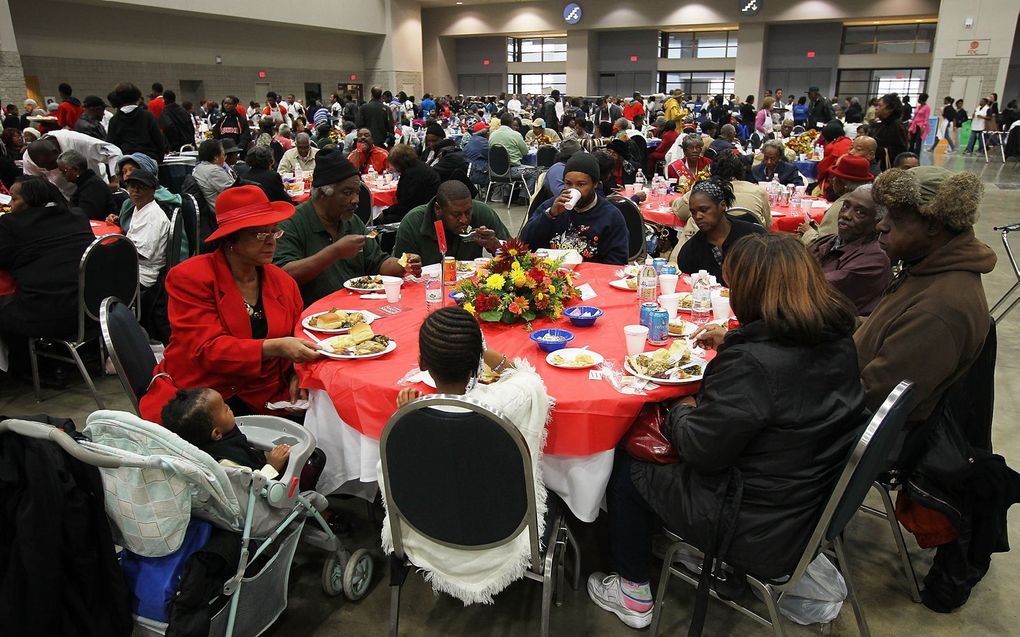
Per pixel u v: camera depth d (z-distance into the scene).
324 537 2.04
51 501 1.38
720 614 2.06
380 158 7.61
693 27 21.86
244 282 2.29
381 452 1.54
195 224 4.25
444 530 1.58
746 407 1.48
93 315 3.21
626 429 1.81
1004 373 3.91
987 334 1.85
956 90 17.02
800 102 16.47
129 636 1.56
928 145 16.47
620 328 2.34
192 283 2.19
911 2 18.86
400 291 2.81
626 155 7.43
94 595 1.50
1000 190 10.27
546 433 1.69
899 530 2.11
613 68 23.95
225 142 7.18
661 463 1.77
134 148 7.11
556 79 25.19
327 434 2.14
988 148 15.83
